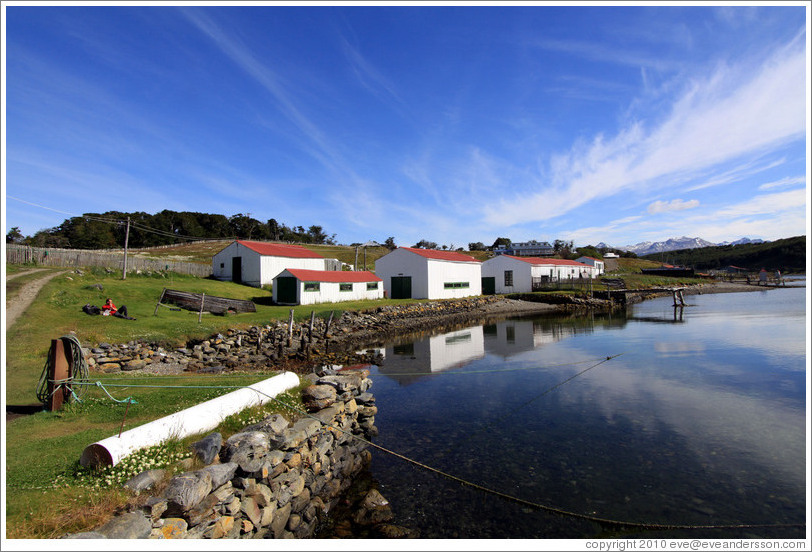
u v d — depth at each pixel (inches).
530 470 376.5
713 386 635.5
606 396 600.1
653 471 368.2
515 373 757.9
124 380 440.8
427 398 612.1
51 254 1451.8
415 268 1924.2
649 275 3998.5
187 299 1130.7
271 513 278.8
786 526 286.2
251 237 5032.0
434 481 363.3
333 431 390.6
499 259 2546.8
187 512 216.2
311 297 1466.5
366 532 293.0
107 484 224.2
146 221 4330.7
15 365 527.5
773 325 1262.3
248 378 462.6
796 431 451.5
